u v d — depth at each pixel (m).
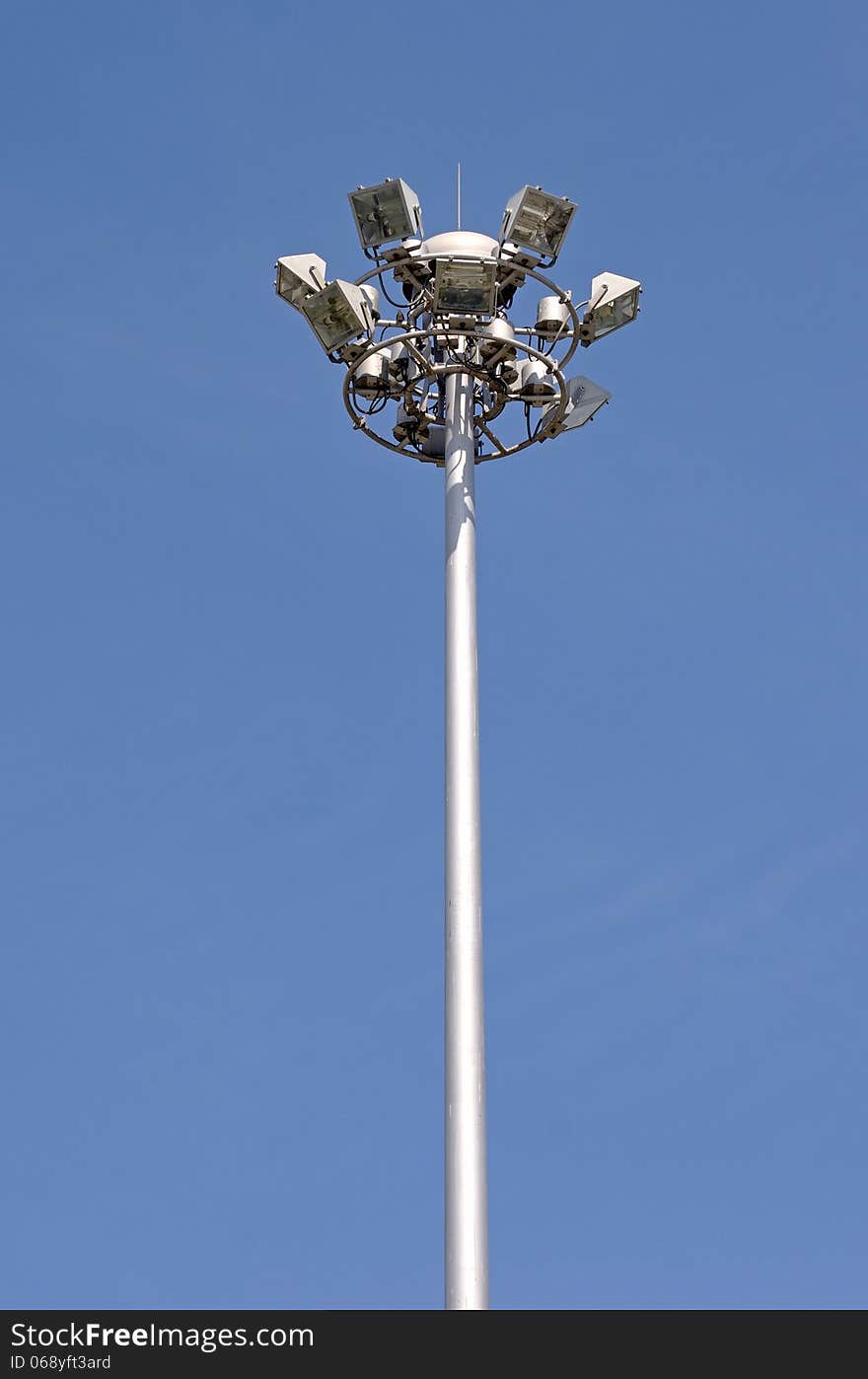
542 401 26.23
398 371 26.11
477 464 26.58
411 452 26.52
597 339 26.00
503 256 25.64
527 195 25.36
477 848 22.72
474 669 23.81
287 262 25.91
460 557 24.59
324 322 25.78
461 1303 20.48
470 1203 20.84
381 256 25.92
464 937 22.14
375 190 25.72
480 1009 21.81
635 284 26.00
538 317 26.16
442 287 25.17
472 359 25.84
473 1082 21.42
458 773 23.12
